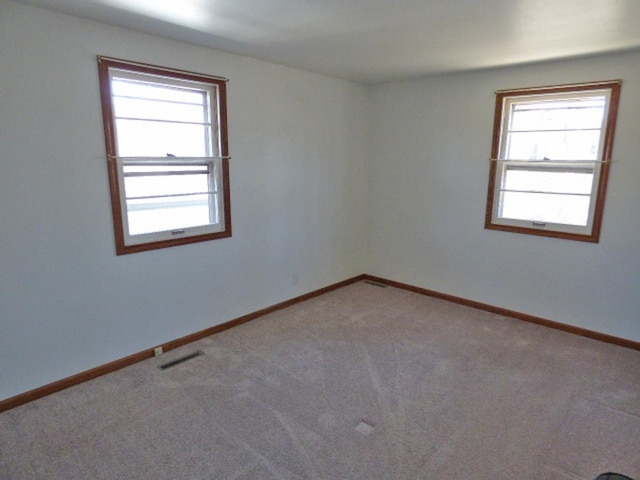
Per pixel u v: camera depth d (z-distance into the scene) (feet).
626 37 8.75
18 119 7.56
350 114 14.74
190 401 8.29
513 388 8.84
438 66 11.87
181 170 10.43
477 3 6.92
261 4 7.09
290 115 12.62
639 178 10.24
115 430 7.38
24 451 6.85
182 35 9.12
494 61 11.15
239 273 12.00
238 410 8.00
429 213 14.44
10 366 8.00
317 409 8.05
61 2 7.21
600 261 11.09
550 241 11.89
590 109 10.93
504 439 7.23
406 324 12.30
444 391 8.71
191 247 10.68
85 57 8.22
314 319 12.63
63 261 8.46
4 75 7.31
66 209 8.38
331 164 14.35
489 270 13.26
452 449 6.98
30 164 7.80
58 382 8.64
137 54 8.94
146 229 9.93
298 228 13.58
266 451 6.89
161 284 10.19
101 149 8.71
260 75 11.54
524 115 12.11
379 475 6.40
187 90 10.25
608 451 6.95
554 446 7.07
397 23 8.04
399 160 14.94
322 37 9.09
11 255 7.77
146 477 6.32
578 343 11.10
